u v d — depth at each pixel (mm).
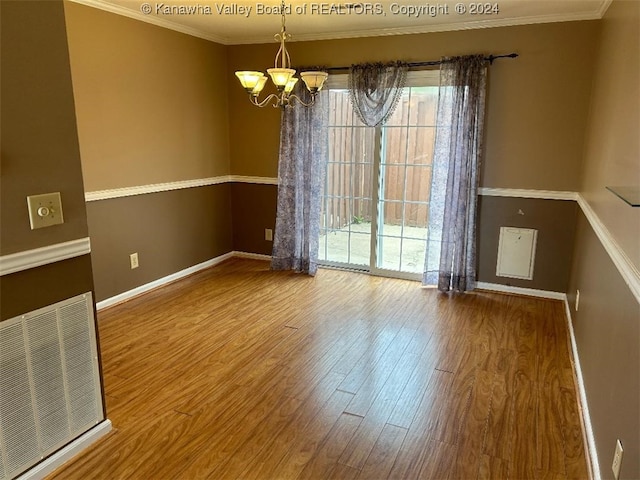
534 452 2113
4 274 1708
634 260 1628
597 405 2092
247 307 3838
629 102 2074
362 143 4559
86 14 3352
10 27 1639
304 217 4668
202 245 4863
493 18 3721
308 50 4527
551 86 3742
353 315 3684
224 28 4227
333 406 2459
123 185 3826
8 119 1662
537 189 3943
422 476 1967
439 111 4023
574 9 3424
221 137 4973
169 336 3279
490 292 4234
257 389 2615
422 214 4461
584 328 2756
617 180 2193
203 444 2154
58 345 1945
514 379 2730
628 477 1478
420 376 2766
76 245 1969
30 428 1864
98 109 3531
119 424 2285
